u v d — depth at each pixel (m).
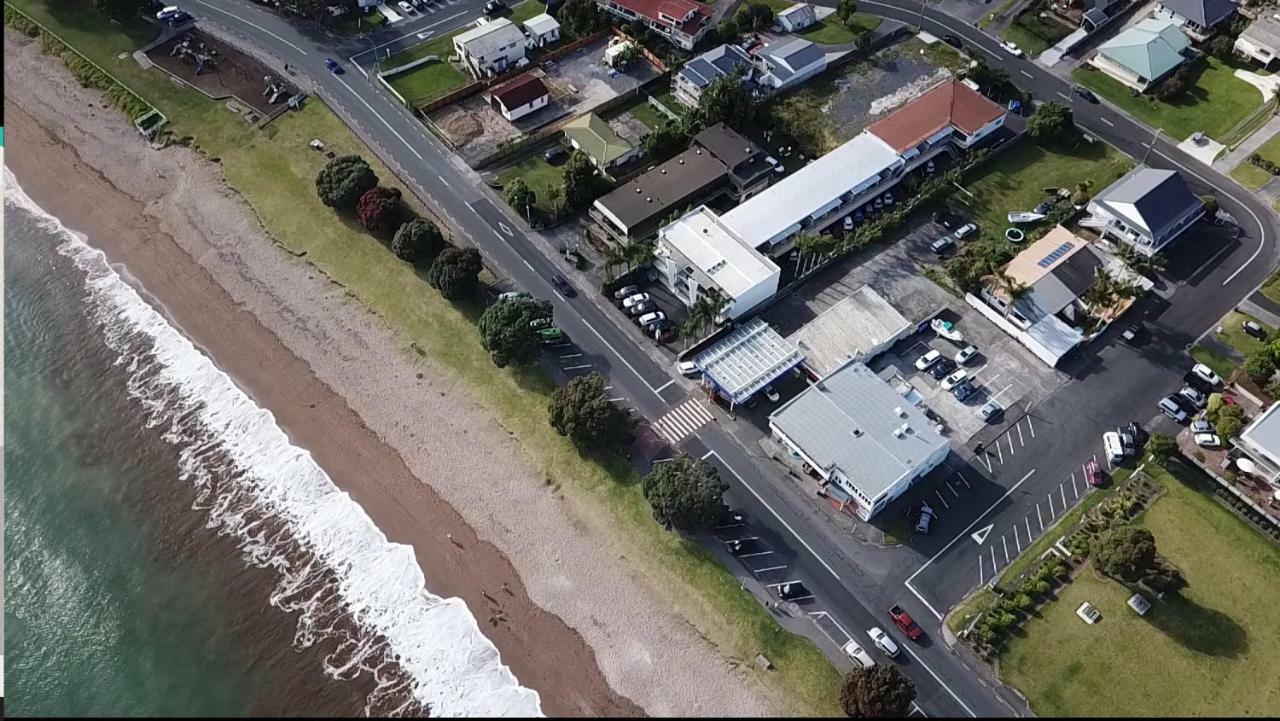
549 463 111.94
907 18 170.00
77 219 142.25
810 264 131.38
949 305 126.75
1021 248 132.38
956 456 111.44
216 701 95.25
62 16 169.88
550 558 105.00
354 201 135.75
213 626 100.38
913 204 137.12
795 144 148.62
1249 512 104.81
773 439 113.06
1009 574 101.12
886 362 120.81
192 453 115.25
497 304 119.38
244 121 152.38
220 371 123.50
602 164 139.50
